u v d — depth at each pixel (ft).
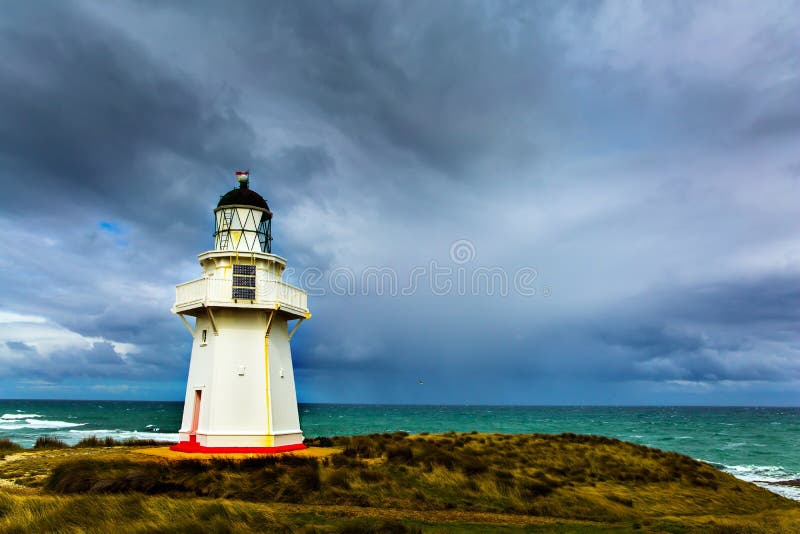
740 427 382.01
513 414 626.64
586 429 347.97
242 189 85.71
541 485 63.46
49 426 298.35
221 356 76.02
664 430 341.82
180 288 82.38
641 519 56.80
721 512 66.03
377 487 57.82
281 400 80.07
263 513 43.47
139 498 45.11
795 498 110.01
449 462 67.72
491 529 46.06
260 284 78.79
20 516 39.24
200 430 75.56
